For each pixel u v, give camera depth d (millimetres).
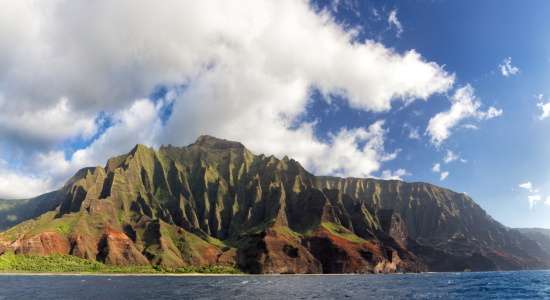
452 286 166500
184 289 143125
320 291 141875
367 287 161125
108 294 123188
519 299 118688
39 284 154250
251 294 129375
